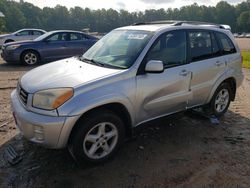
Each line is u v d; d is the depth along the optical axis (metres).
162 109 4.11
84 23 106.12
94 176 3.33
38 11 98.94
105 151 3.59
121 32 4.57
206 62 4.62
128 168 3.51
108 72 3.58
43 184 3.16
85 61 4.24
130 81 3.60
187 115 5.31
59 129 3.11
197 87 4.53
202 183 3.25
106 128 3.57
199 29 4.64
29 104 3.28
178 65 4.22
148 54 3.85
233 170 3.53
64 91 3.16
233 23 109.94
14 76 8.84
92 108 3.27
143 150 3.96
